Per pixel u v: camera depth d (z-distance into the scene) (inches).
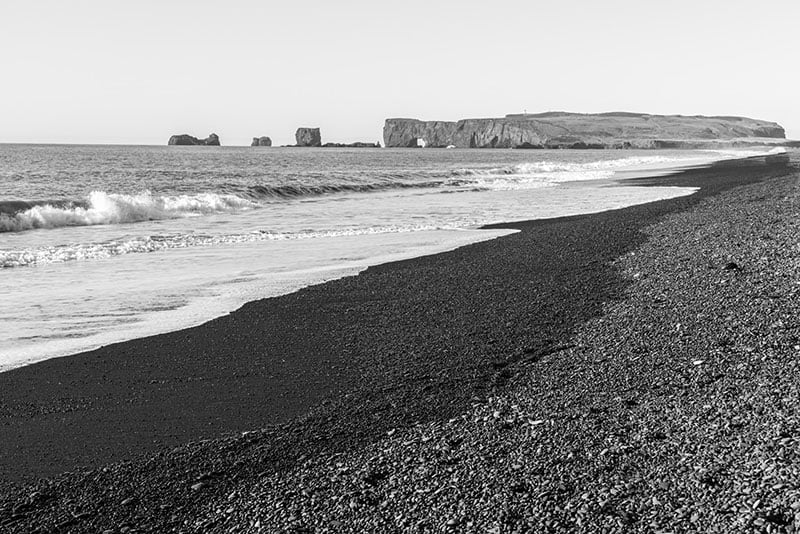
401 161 3718.0
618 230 705.6
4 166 2410.2
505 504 186.4
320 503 195.8
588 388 271.0
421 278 508.7
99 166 2517.2
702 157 4111.7
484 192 1413.6
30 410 271.6
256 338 364.8
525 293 447.8
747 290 385.4
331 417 261.1
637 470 197.2
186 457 230.8
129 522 191.5
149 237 739.4
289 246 685.9
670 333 328.5
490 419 249.1
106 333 374.6
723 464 191.8
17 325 389.7
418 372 307.4
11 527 190.1
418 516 184.7
